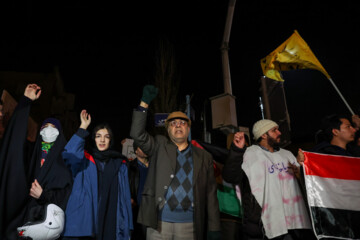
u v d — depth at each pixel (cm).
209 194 348
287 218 355
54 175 333
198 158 355
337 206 347
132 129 345
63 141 362
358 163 374
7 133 311
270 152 395
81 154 342
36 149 347
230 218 409
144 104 350
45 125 363
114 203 356
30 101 329
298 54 496
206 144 421
